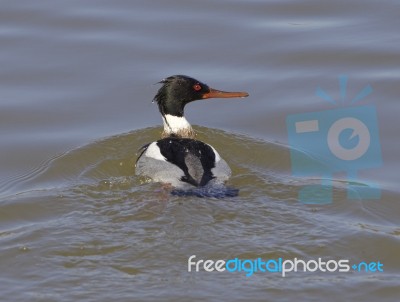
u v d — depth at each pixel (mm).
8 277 12398
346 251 13164
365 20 22250
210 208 14312
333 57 20594
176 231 13570
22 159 16938
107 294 11883
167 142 16266
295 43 21234
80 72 20188
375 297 12016
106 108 18906
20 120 18344
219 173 15523
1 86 19609
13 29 21922
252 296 11883
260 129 18078
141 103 19078
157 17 22625
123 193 15125
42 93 19359
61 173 16359
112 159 16859
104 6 23156
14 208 14648
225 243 13211
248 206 14430
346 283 12305
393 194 15305
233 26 22109
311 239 13414
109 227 13758
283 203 14680
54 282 12219
